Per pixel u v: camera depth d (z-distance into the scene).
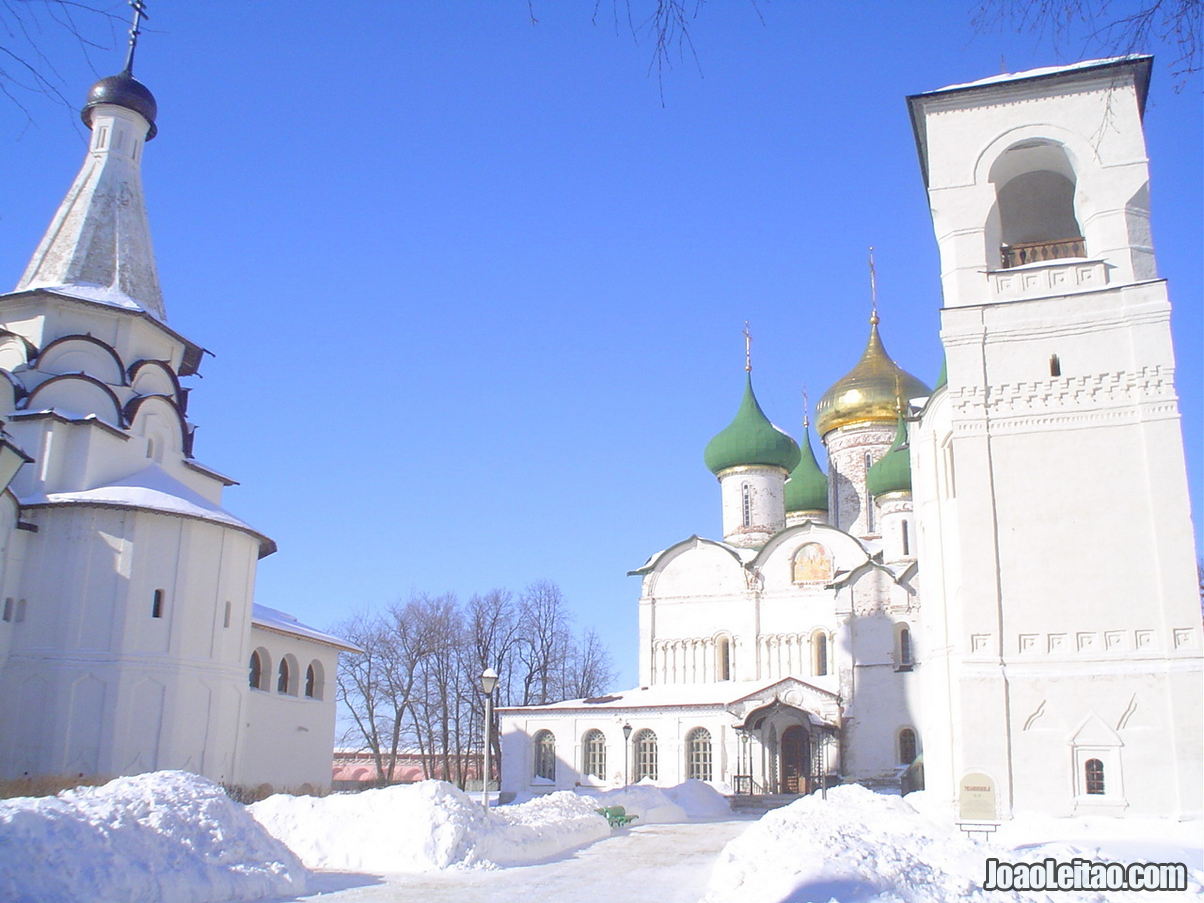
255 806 21.64
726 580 54.97
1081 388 26.92
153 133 40.19
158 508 31.88
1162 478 25.77
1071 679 25.20
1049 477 26.64
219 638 33.44
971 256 28.91
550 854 22.39
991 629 26.03
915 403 32.84
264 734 38.66
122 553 31.47
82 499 31.19
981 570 26.45
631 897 15.85
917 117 31.50
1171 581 25.08
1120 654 25.05
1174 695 24.33
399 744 76.12
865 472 58.75
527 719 53.78
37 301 34.72
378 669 66.44
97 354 34.72
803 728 48.41
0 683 30.03
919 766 41.47
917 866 15.30
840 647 47.97
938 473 30.09
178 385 37.88
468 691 66.88
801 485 61.47
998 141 29.61
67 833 13.58
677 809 38.31
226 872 15.12
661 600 56.00
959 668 26.03
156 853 14.42
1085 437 26.62
